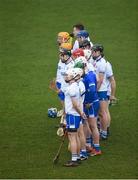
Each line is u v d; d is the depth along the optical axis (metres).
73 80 37.44
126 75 55.56
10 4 74.50
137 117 46.00
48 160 38.97
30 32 66.88
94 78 39.44
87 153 39.72
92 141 40.28
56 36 65.62
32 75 55.47
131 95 50.56
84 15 71.25
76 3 74.75
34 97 50.31
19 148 40.78
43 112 47.16
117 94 50.81
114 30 67.38
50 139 42.25
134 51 61.94
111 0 75.50
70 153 39.97
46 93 51.19
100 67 41.06
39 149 40.62
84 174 36.94
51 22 69.31
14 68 57.25
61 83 43.31
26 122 45.19
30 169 37.69
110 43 64.12
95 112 39.53
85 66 38.91
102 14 71.56
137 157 39.38
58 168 37.84
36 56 60.41
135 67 57.62
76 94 37.25
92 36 65.88
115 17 70.69
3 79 54.50
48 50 62.03
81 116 37.69
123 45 63.53
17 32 66.88
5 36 65.88
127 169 37.59
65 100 37.97
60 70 43.34
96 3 74.69
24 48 62.53
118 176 36.66
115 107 48.00
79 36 42.25
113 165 38.22
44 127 44.28
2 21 69.75
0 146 41.09
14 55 60.72
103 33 66.62
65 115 39.22
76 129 37.88
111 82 42.19
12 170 37.56
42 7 73.62
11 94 50.94
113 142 41.88
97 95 40.34
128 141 41.97
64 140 41.69
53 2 75.12
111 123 45.00
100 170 37.50
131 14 71.44
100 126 42.31
